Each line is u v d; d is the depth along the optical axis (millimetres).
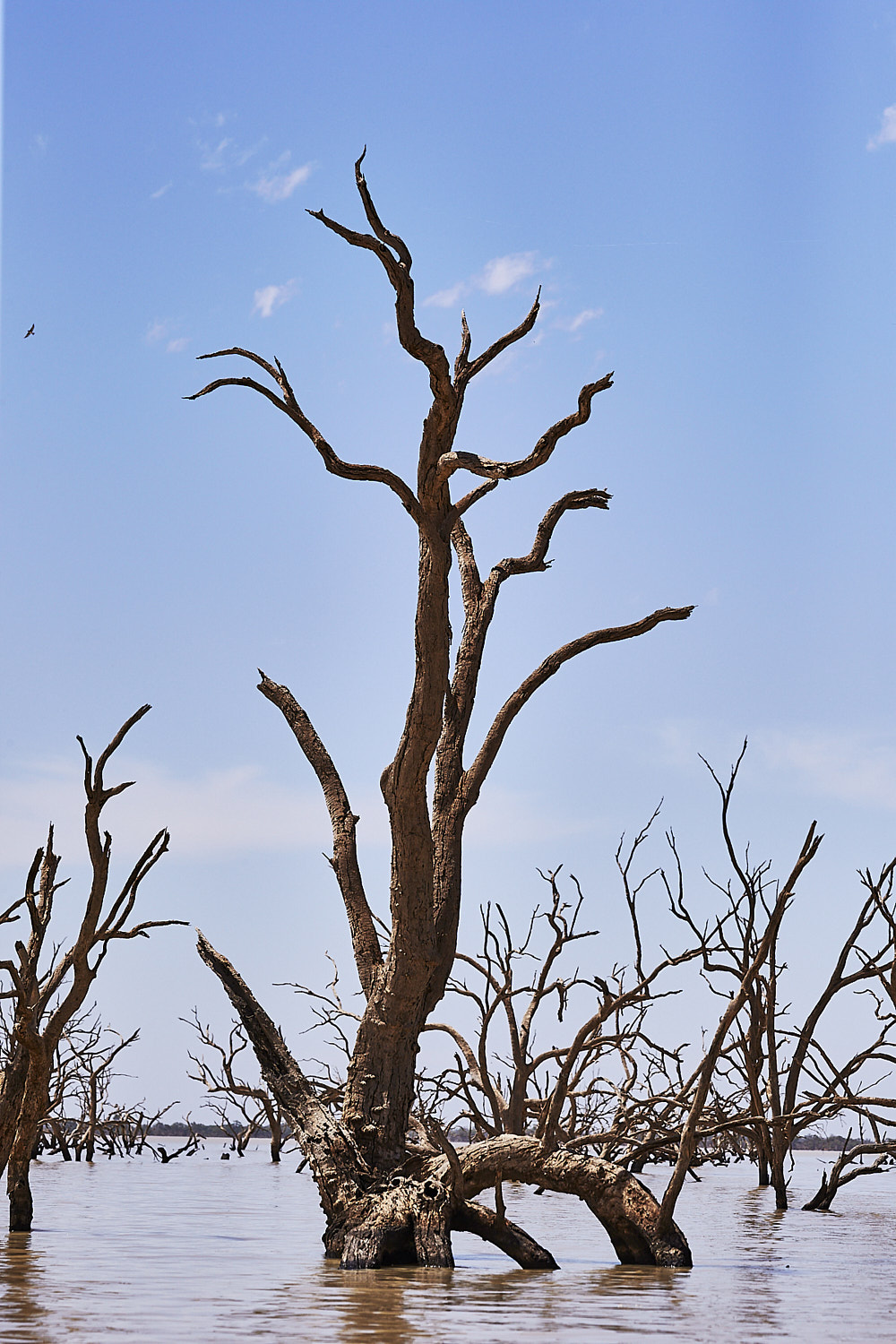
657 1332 7875
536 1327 8039
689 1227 16719
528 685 16062
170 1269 11297
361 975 14172
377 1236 11742
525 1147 12602
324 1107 13477
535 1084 26031
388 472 13734
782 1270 11828
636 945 17297
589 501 17359
